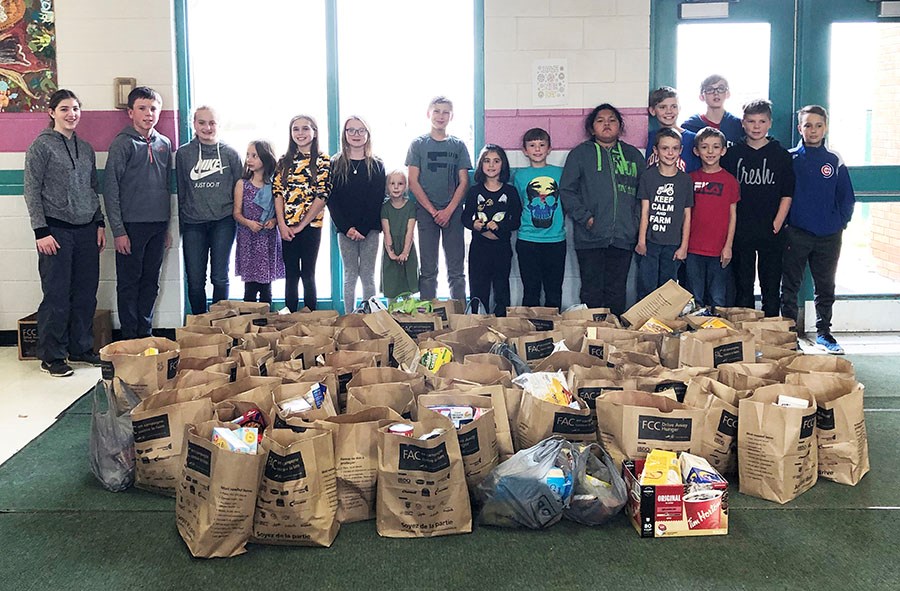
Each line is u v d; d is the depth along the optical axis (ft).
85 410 12.49
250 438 8.16
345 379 10.14
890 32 16.72
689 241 15.85
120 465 9.36
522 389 9.51
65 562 7.74
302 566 7.61
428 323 12.98
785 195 15.70
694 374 10.16
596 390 9.68
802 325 17.29
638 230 15.98
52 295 14.49
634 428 8.76
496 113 16.58
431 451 8.02
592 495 8.29
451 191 16.03
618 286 15.97
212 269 16.10
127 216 15.47
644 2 16.29
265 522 7.89
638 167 15.87
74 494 9.29
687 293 13.56
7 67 16.20
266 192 15.88
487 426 8.57
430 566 7.60
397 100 16.83
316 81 16.74
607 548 7.93
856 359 15.19
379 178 15.79
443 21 16.60
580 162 15.78
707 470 8.29
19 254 16.66
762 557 7.74
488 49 16.43
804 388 9.39
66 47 16.19
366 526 8.37
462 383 9.49
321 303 17.34
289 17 16.57
